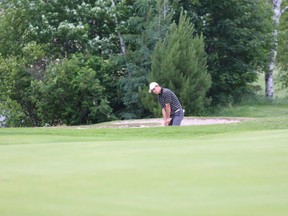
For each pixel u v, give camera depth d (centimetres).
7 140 3388
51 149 2383
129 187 1437
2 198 1288
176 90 8744
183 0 10406
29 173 1678
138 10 9856
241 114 9369
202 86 8912
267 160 1911
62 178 1576
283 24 12006
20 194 1340
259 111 9650
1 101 8706
